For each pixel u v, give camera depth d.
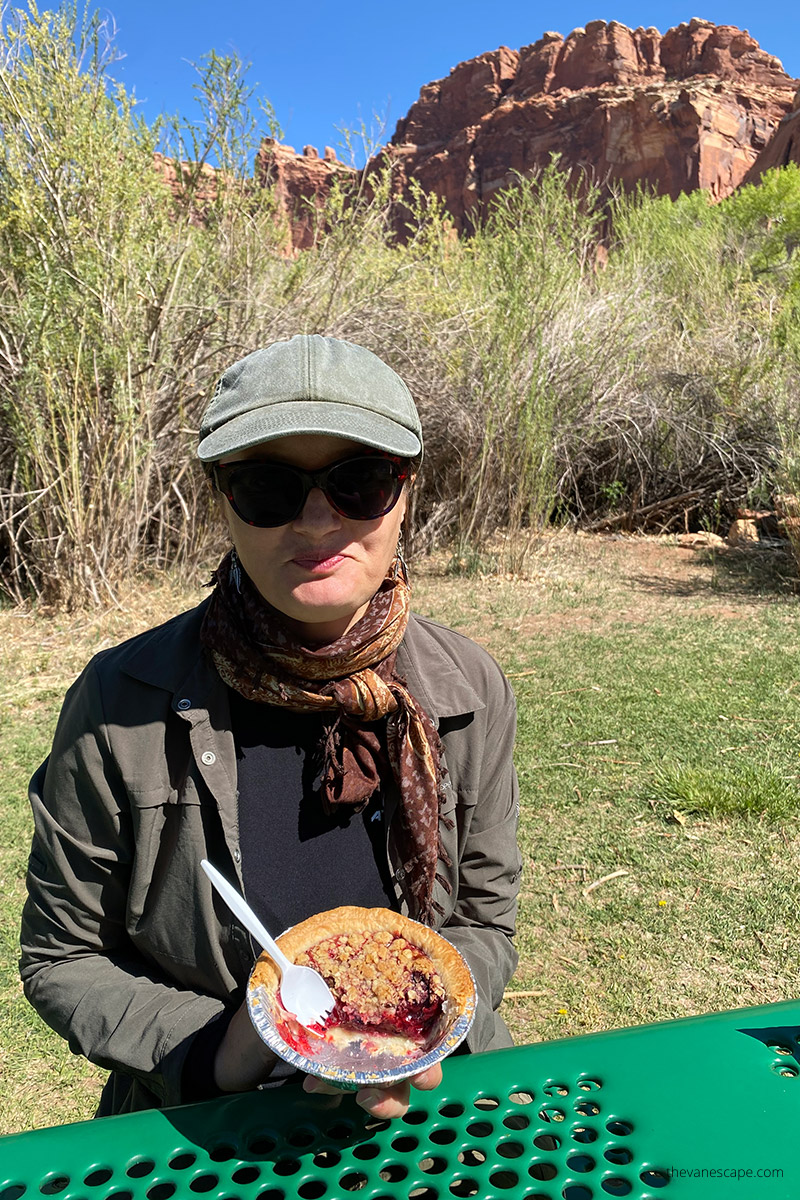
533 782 4.16
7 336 6.75
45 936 1.29
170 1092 1.12
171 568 7.75
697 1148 0.88
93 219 6.72
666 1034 1.04
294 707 1.24
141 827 1.21
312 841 1.28
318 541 1.16
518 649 6.08
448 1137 0.92
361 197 8.44
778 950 2.96
